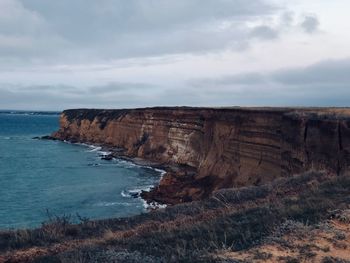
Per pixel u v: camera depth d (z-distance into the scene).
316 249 8.58
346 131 27.23
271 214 11.23
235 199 16.09
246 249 8.81
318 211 10.95
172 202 40.22
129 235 11.99
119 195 43.50
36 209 36.81
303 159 30.61
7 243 12.19
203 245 9.44
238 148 43.62
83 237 12.67
